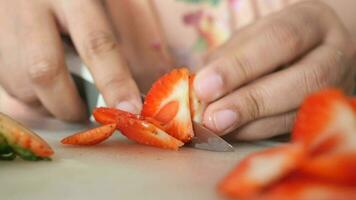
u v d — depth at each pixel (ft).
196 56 1.55
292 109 1.04
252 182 0.58
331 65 1.09
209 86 0.96
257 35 1.07
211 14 1.54
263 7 1.59
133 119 0.93
